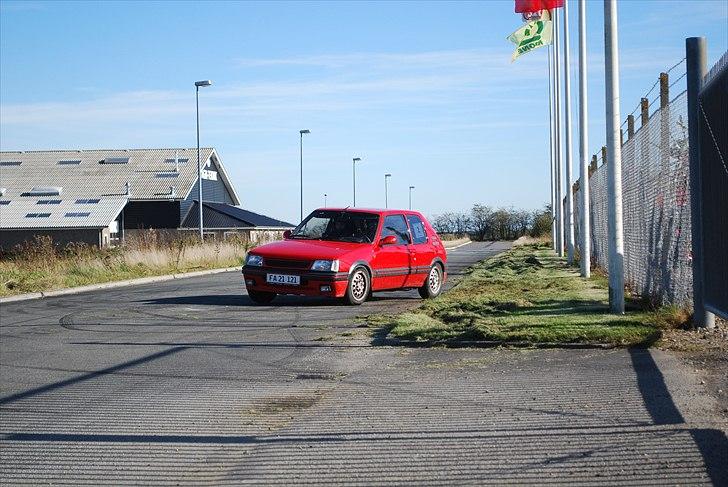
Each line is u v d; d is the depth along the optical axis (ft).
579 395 21.02
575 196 102.83
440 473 15.38
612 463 15.34
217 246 116.98
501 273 74.38
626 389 21.38
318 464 16.30
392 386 23.45
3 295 62.69
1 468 17.02
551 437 17.30
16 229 192.65
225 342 33.68
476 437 17.63
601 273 65.46
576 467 15.24
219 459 17.01
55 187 219.41
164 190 218.18
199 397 23.03
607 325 30.78
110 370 27.91
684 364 24.32
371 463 16.19
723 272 26.40
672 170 34.37
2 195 219.61
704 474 14.48
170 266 96.68
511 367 25.48
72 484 15.90
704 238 28.99
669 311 32.68
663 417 18.31
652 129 39.09
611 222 34.73
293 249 49.29
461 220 337.72
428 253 54.80
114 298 59.00
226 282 75.82
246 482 15.46
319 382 24.56
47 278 75.05
